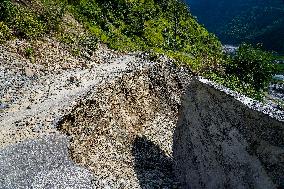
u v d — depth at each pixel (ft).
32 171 73.20
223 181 81.00
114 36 223.10
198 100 86.94
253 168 74.49
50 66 135.54
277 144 70.54
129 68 144.87
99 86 116.16
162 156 107.34
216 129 82.33
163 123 131.54
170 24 345.51
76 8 219.20
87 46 171.73
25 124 88.17
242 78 221.87
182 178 91.76
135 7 309.01
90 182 76.54
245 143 75.87
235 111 77.87
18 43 136.87
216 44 396.16
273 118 70.79
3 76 114.42
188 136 90.43
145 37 278.87
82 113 97.96
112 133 103.55
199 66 231.71
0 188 66.85
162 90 147.84
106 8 266.57
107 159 90.94
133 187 84.64
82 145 88.17
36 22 155.84
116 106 115.34
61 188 71.41
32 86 113.29
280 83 327.47
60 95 107.24
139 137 112.98
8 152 76.43
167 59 172.86
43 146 80.69
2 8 143.64
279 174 70.49
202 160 86.22
